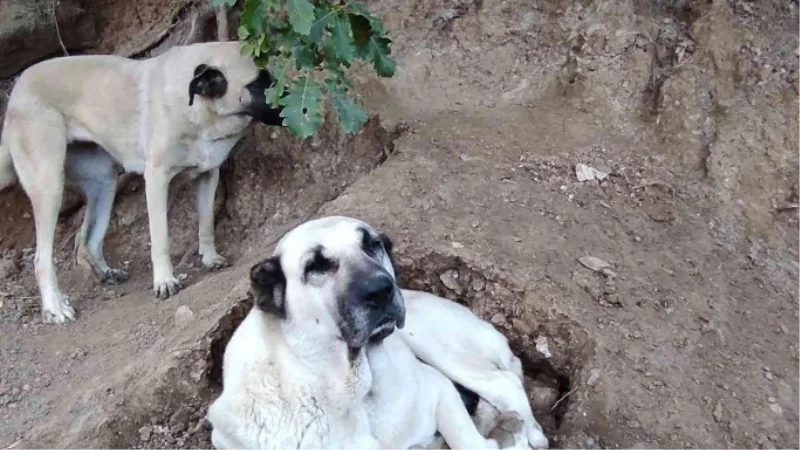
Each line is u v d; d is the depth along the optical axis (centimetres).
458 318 203
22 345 260
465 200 249
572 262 229
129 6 365
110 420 204
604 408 192
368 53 228
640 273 229
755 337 217
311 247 168
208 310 230
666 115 283
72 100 287
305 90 217
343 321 163
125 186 335
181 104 272
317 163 304
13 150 283
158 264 275
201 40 349
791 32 285
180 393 211
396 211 243
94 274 307
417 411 180
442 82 315
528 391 206
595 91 295
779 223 257
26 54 351
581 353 207
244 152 313
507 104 306
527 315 217
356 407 174
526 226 240
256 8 218
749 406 195
